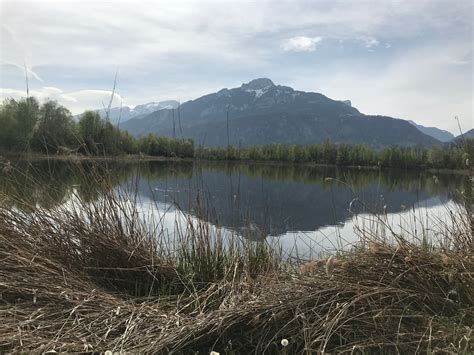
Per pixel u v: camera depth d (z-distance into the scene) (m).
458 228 3.94
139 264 4.05
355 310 3.10
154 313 3.09
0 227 3.80
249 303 3.07
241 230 5.02
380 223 4.05
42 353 2.47
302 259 4.71
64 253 3.97
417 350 2.66
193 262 4.33
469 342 2.69
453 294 3.33
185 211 4.86
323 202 19.39
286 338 2.91
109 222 4.18
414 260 3.48
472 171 4.02
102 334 2.81
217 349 2.85
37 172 4.57
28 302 3.11
